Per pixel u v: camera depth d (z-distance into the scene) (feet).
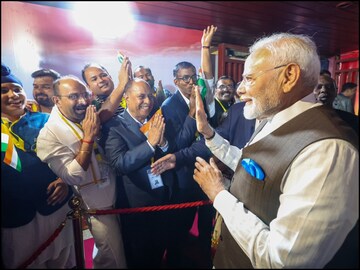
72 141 4.43
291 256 2.32
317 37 5.02
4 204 4.25
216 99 5.37
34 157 4.35
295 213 2.32
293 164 2.51
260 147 2.97
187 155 5.32
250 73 2.97
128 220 5.28
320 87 4.07
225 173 5.15
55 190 4.62
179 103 5.16
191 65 5.05
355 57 5.32
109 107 4.69
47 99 4.29
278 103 2.91
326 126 2.50
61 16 4.05
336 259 2.65
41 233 4.62
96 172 4.74
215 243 4.41
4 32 3.89
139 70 4.77
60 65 4.28
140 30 4.57
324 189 2.25
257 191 2.88
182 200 5.54
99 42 4.42
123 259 5.19
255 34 5.09
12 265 4.47
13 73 4.07
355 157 2.34
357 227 2.63
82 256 4.57
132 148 4.92
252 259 2.64
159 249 5.63
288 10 3.92
